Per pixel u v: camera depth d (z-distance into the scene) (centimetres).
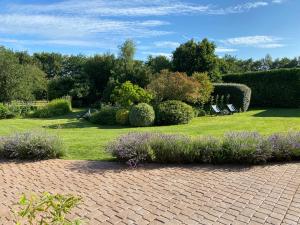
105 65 2930
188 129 1201
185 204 465
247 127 1214
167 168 656
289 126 1227
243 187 532
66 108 2284
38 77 2811
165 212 439
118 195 506
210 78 2377
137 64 2802
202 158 688
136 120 1427
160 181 572
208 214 429
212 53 2544
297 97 2038
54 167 676
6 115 2073
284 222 401
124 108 1580
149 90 1684
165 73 1761
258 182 557
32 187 554
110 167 666
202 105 1833
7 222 416
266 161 691
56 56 4762
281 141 706
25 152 752
